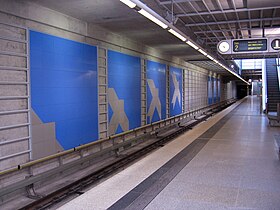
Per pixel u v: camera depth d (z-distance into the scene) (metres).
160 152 8.14
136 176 5.86
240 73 37.72
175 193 4.92
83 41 7.45
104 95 8.43
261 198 4.68
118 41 9.20
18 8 5.38
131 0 4.84
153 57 12.39
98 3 5.92
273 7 7.20
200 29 10.77
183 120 16.28
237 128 13.15
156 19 6.02
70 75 6.84
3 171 4.89
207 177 5.80
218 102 32.09
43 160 5.78
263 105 21.36
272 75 21.14
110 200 4.63
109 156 8.44
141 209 4.29
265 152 8.06
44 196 5.01
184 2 7.25
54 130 6.29
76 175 6.70
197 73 21.20
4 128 5.08
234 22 9.46
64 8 6.20
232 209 4.27
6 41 5.13
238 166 6.62
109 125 8.66
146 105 11.48
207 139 10.32
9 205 4.89
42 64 5.95
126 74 9.80
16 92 5.35
